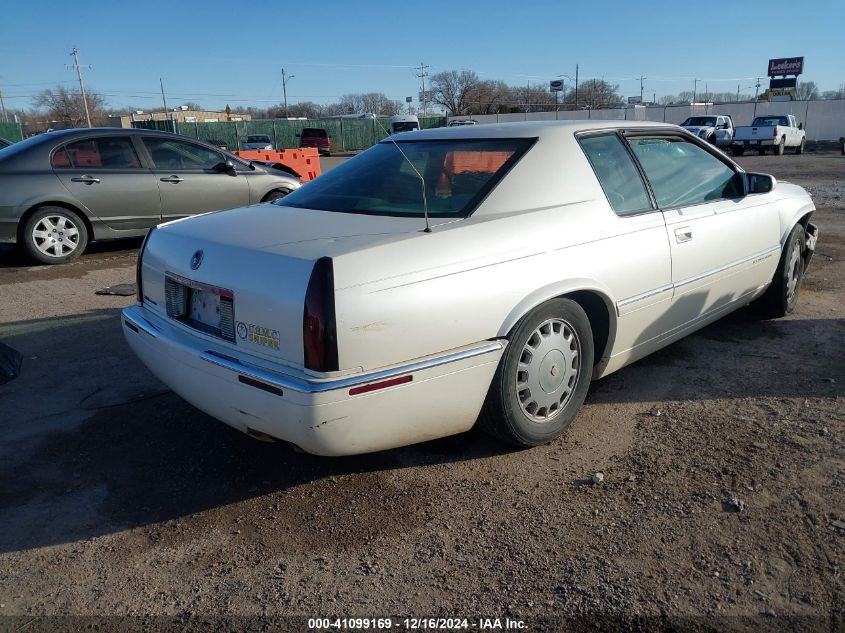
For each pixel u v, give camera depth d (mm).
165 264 3342
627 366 4520
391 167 3773
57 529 2959
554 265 3256
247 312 2820
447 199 3342
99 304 6340
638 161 3996
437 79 73688
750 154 30969
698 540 2732
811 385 4141
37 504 3139
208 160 9039
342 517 2977
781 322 5367
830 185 15258
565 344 3424
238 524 2959
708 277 4277
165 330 3266
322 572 2641
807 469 3201
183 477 3346
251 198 9281
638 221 3762
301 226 3199
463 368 2959
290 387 2619
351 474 3314
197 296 3150
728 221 4422
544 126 3740
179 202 8719
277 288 2717
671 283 3967
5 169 7734
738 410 3838
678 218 4027
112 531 2939
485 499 3066
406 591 2521
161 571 2682
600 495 3061
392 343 2746
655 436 3568
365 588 2547
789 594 2441
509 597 2473
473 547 2746
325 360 2615
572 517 2912
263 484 3264
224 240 3088
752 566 2580
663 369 4457
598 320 3701
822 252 7938
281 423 2711
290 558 2729
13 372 4555
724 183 4648
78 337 5367
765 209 4852
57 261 8078
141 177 8414
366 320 2670
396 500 3086
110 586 2607
